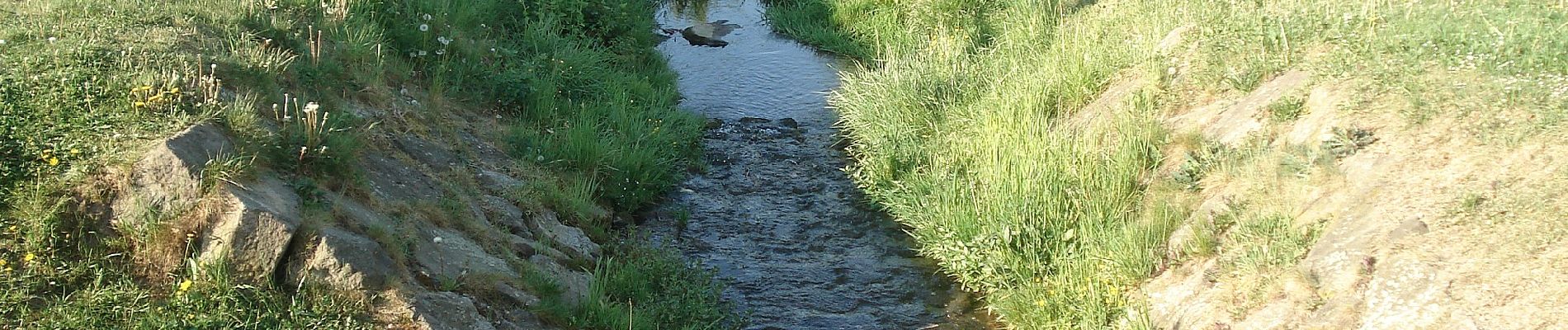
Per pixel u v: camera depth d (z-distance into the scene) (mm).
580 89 10602
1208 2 10094
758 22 15992
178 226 5793
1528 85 6918
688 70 13297
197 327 5445
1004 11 13508
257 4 9289
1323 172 6727
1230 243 6500
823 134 11016
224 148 6348
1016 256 7223
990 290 7254
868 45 14086
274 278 5750
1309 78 7777
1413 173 6379
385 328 5691
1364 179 6520
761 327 7090
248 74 7664
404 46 10062
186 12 8648
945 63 10914
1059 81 9609
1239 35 9016
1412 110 6930
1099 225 7141
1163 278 6586
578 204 8266
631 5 14297
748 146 10609
